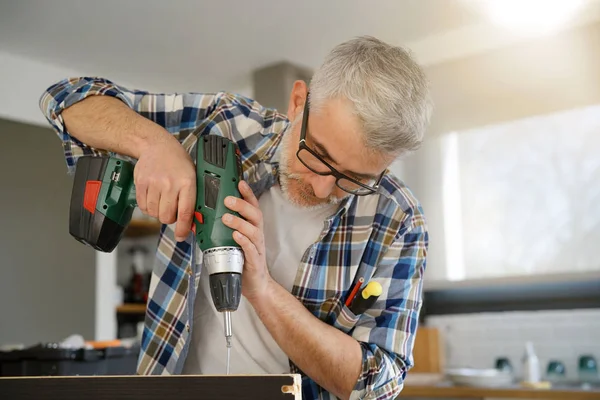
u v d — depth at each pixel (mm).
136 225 4422
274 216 1446
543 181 4023
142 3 3395
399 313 1429
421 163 4391
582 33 3857
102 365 2521
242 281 1221
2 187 4098
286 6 3459
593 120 3891
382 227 1459
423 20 3676
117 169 1264
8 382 956
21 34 3703
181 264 1441
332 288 1436
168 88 4598
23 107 3994
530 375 3588
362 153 1185
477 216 4203
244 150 1469
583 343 3820
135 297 4652
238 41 3867
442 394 3467
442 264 4273
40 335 4078
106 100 1378
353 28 3746
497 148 4184
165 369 1421
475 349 4156
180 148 1252
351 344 1343
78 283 4176
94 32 3711
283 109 4148
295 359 1321
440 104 4312
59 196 4266
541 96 3979
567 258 3902
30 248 4129
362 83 1167
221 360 1449
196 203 1169
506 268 4078
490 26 3789
